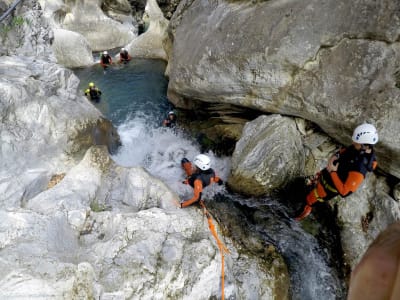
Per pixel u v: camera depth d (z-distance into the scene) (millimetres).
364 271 502
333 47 4973
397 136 4418
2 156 4184
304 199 5348
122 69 10875
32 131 4719
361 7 4688
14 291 2590
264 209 5246
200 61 6414
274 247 4660
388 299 452
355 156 4133
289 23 5270
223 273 3725
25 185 4070
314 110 5238
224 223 4879
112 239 3615
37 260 2951
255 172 5242
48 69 5984
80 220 3836
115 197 4637
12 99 4582
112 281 3162
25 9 7062
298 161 5355
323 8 5027
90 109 6242
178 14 8828
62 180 4492
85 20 13227
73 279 2850
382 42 4543
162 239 3764
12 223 3303
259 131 5645
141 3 17062
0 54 6133
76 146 5215
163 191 4637
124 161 6336
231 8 6328
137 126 7578
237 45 5820
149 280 3279
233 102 6395
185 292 3359
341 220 4898
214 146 6699
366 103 4637
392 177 4965
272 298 4020
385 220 4676
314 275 4488
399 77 4426
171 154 6652
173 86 7332
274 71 5477
